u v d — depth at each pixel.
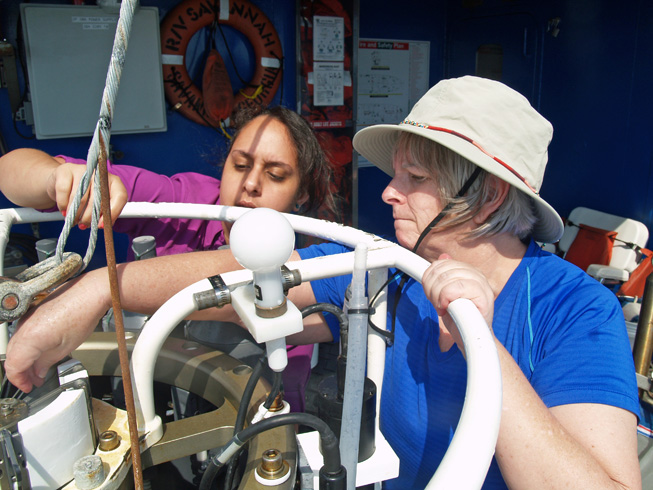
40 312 0.71
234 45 3.22
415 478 1.03
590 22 3.46
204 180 1.75
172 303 0.68
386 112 4.20
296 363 1.40
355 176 3.65
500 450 0.69
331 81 3.39
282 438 0.71
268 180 1.45
